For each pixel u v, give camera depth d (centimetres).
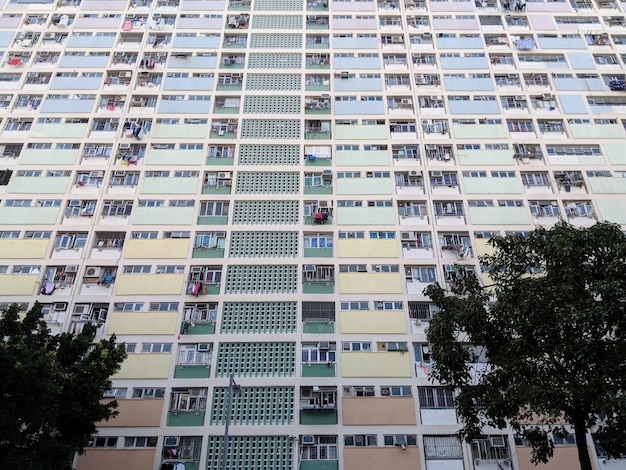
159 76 3350
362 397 2397
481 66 3412
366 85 3331
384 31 3562
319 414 2358
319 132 3141
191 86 3306
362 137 3128
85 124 3144
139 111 3197
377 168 3017
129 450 2267
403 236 2805
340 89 3309
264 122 3177
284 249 2767
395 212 2878
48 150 3047
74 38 3488
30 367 1608
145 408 2355
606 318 1466
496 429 2327
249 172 2997
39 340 1961
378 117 3203
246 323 2566
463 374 1784
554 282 1650
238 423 2338
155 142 3088
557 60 3472
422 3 3691
